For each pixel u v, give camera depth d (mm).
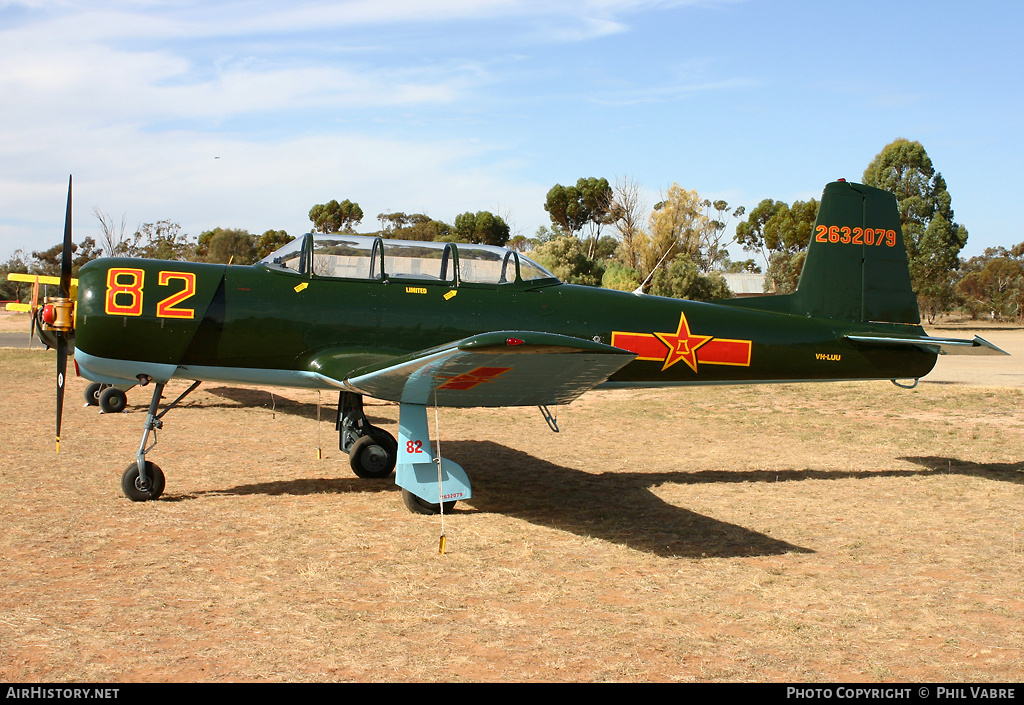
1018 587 4957
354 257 7625
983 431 11406
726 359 8336
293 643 3906
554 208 70812
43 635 3922
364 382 6008
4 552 5289
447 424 12016
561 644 3980
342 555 5438
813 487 7844
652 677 3611
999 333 45938
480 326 7723
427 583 4895
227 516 6406
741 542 5938
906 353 8766
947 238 55469
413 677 3553
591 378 5773
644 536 6070
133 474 6770
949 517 6711
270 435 10516
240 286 7289
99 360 7008
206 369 7250
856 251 8750
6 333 34125
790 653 3920
